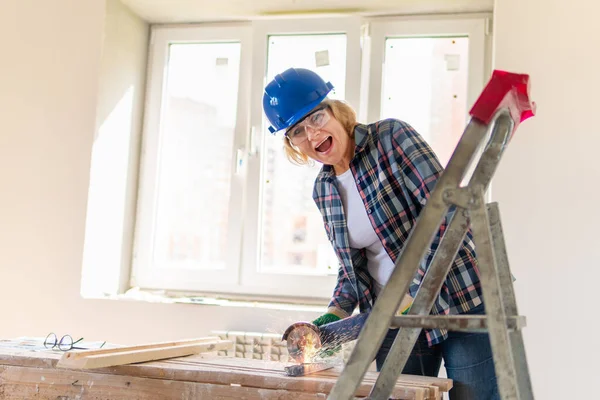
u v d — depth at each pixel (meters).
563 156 2.18
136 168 2.86
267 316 2.42
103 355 1.34
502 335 0.95
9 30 2.74
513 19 2.27
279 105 1.73
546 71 2.22
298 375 1.30
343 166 1.75
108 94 2.69
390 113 2.61
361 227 1.72
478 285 1.52
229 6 2.70
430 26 2.61
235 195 2.71
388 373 1.20
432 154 1.58
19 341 1.79
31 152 2.66
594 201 2.14
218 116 2.82
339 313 1.74
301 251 2.65
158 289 2.77
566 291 2.12
